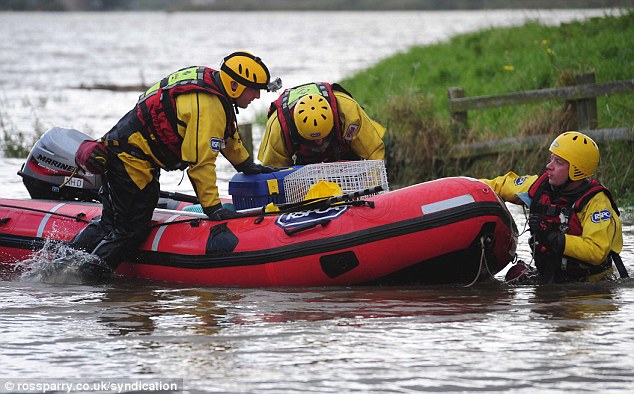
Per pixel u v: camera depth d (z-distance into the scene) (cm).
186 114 1396
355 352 1045
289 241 1409
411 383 943
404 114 2681
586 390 920
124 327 1170
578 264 1412
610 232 1363
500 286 1423
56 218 1616
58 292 1402
